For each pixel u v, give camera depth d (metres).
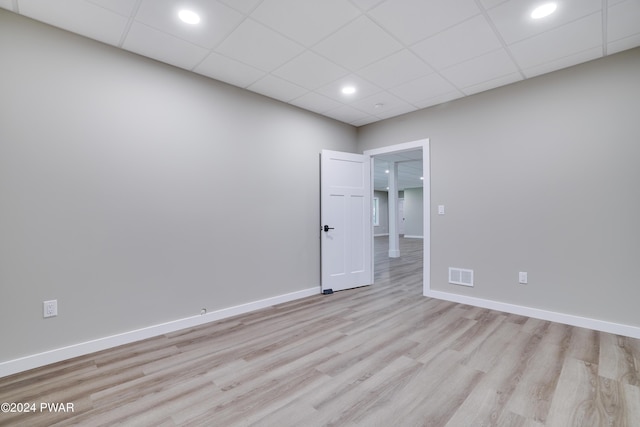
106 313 2.37
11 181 2.00
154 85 2.63
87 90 2.29
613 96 2.56
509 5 1.96
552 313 2.86
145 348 2.36
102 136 2.35
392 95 3.43
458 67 2.79
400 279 4.89
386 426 1.47
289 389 1.79
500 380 1.86
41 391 1.78
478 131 3.35
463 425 1.47
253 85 3.16
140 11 2.00
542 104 2.93
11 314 2.00
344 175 4.20
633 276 2.48
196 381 1.88
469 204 3.43
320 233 4.02
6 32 2.00
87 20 2.10
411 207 13.87
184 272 2.79
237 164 3.18
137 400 1.69
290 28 2.21
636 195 2.46
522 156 3.05
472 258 3.41
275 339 2.52
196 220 2.87
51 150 2.14
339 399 1.69
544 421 1.49
